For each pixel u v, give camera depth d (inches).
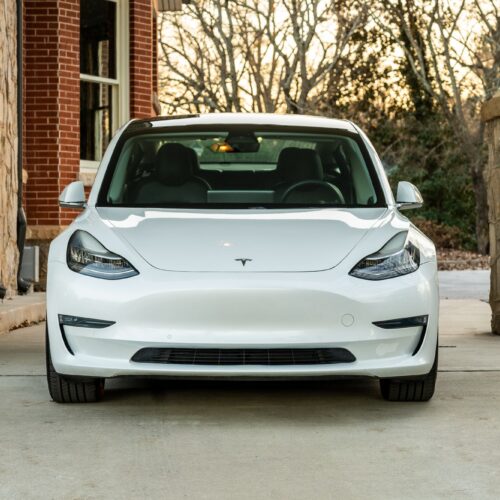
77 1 514.0
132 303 205.2
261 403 227.9
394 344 209.8
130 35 558.9
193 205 235.6
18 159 429.4
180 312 204.5
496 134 359.6
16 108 432.5
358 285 206.8
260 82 1199.6
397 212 235.6
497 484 162.4
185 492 157.9
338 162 255.4
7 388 244.5
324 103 1240.8
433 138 1254.9
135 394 237.9
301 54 1187.9
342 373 206.2
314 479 165.5
